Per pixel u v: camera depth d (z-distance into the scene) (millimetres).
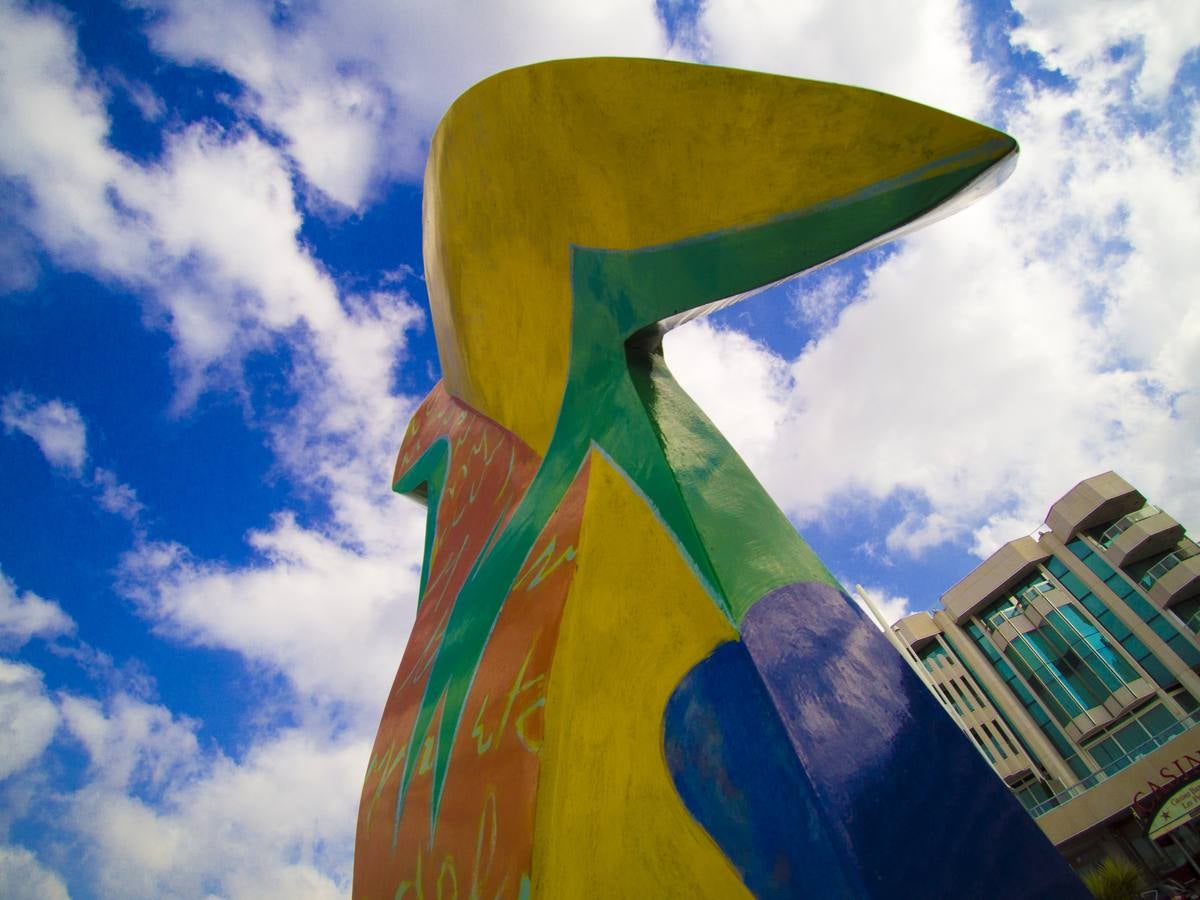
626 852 2426
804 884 2027
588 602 3279
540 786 2854
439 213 6461
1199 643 33406
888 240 3275
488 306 5992
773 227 3512
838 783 2148
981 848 2047
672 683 2695
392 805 4398
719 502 3268
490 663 3814
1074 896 1939
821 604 2816
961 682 41406
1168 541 36531
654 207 4176
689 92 4031
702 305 3803
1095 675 35844
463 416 7492
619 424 3963
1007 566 41125
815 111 3457
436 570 6645
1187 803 22672
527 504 4777
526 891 2588
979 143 2891
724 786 2342
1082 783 31922
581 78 4637
